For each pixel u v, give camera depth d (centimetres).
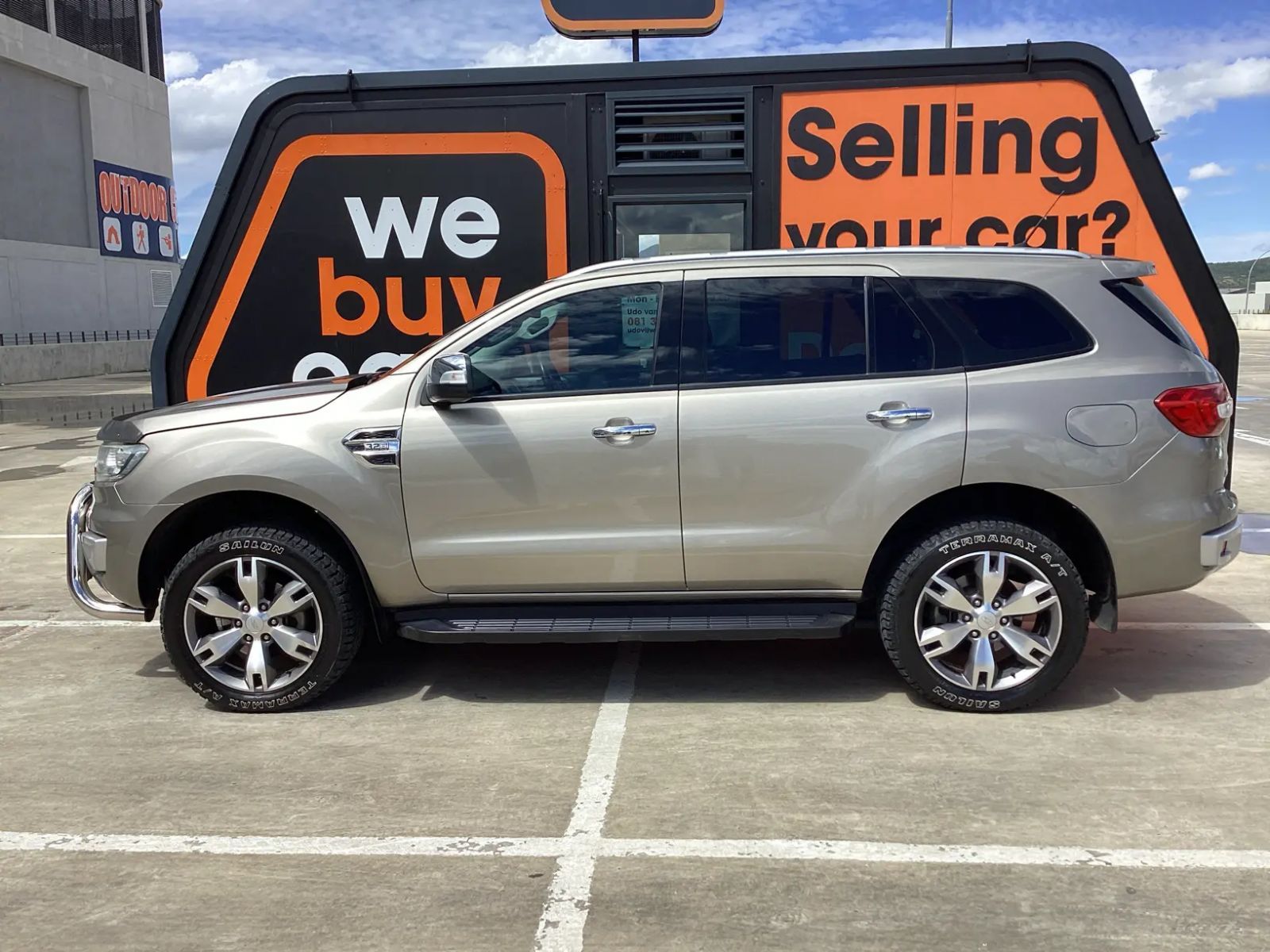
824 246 615
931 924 293
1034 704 457
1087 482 423
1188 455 427
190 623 453
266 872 325
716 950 282
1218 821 350
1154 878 315
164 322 625
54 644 571
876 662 522
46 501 1034
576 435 433
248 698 454
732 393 433
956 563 435
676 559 438
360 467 437
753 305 443
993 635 438
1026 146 600
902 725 436
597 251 621
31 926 296
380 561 443
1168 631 568
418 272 626
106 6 4653
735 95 608
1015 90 597
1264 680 489
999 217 605
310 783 387
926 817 354
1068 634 433
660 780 386
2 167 4000
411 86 614
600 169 617
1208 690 475
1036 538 429
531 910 302
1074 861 326
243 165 619
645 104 612
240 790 381
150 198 5019
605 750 415
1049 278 438
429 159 619
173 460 441
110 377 3438
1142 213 599
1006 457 422
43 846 341
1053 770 390
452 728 440
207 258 624
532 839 344
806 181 611
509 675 508
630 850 336
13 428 1734
